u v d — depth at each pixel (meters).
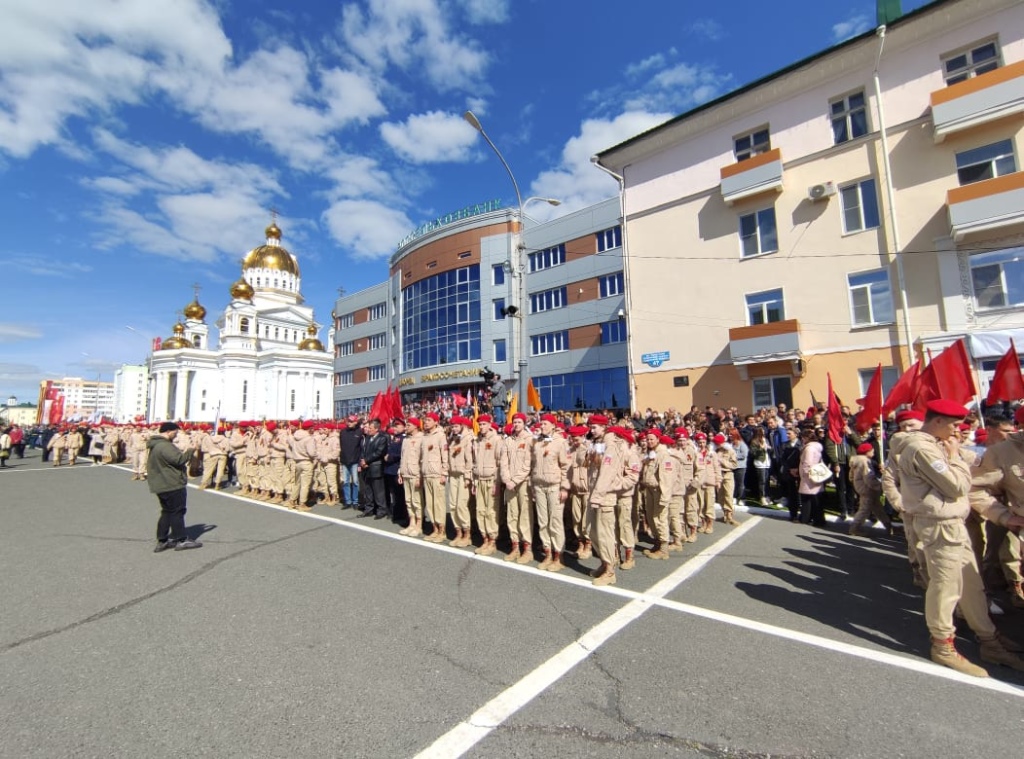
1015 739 2.78
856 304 15.13
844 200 15.58
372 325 43.66
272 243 68.69
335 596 4.97
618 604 4.82
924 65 14.42
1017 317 12.64
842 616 4.55
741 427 12.30
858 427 8.84
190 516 9.30
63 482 15.05
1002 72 12.82
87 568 5.95
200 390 55.31
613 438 5.94
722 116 17.94
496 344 31.36
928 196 14.06
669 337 18.75
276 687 3.28
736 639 4.05
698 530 8.27
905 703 3.14
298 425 10.96
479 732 2.81
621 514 6.12
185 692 3.22
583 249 27.88
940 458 3.70
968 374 7.68
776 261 16.58
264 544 7.09
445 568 5.95
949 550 3.66
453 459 7.31
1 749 2.63
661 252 19.23
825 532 8.12
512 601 4.87
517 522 6.46
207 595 5.01
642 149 19.89
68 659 3.67
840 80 15.80
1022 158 12.81
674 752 2.66
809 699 3.18
